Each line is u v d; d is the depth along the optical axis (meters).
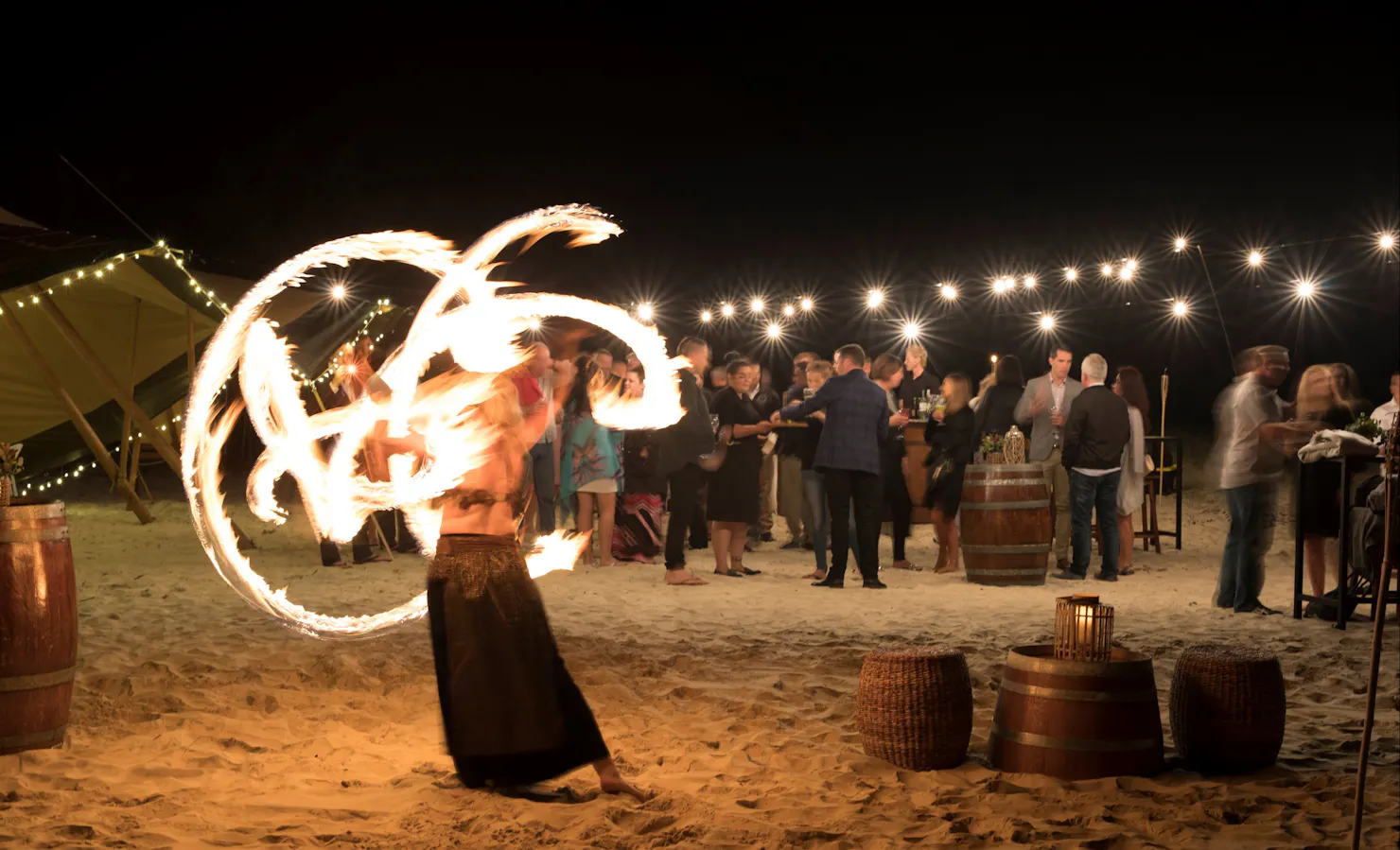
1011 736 4.64
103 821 4.00
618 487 11.75
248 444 20.28
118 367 14.95
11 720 4.81
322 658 6.74
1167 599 9.55
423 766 4.72
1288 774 4.61
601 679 6.34
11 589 4.80
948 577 11.03
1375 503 7.87
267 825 3.99
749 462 10.88
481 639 4.29
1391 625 8.20
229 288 14.22
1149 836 3.86
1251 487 8.83
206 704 5.74
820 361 11.38
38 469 14.73
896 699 4.64
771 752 4.95
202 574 10.35
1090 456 10.72
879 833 3.90
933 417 11.38
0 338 13.95
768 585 10.28
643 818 4.05
